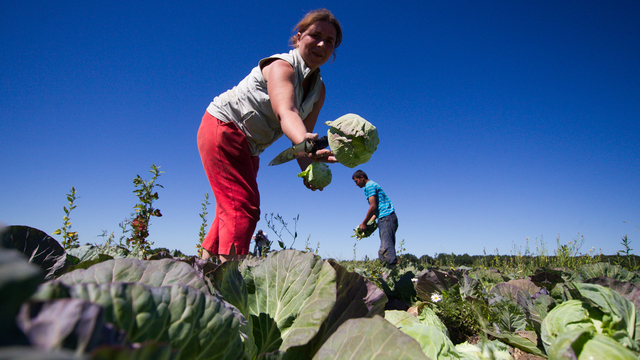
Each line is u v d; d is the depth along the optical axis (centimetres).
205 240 322
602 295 153
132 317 83
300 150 269
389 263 739
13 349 35
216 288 145
